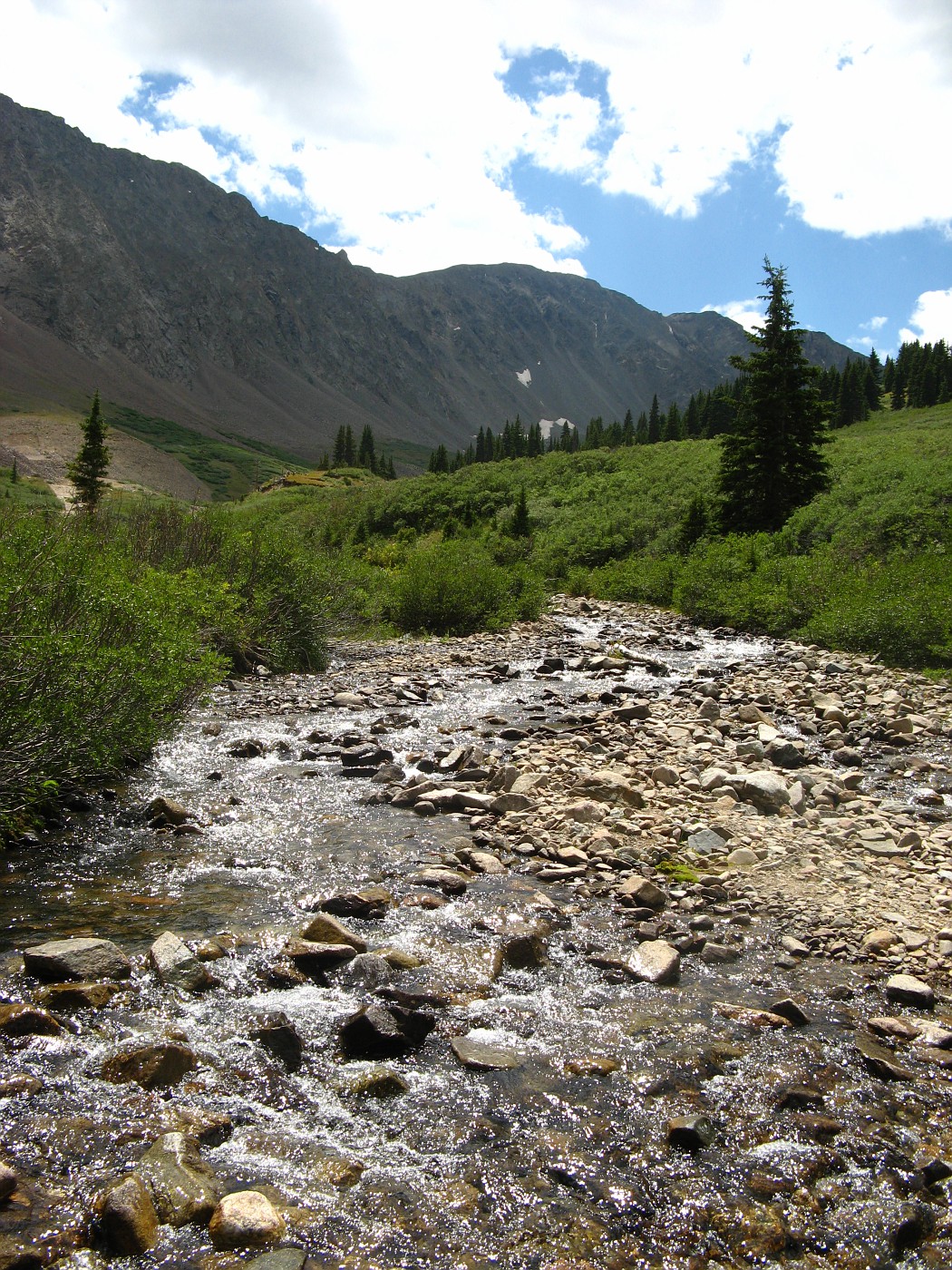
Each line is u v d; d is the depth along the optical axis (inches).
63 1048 141.3
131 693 272.1
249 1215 106.7
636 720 426.6
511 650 686.5
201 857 238.8
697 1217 115.1
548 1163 123.5
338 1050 149.3
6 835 244.5
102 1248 101.5
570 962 189.8
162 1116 126.0
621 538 1439.5
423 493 2281.0
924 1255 112.0
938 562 748.6
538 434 5472.4
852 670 569.0
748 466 1264.8
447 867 239.8
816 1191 121.5
